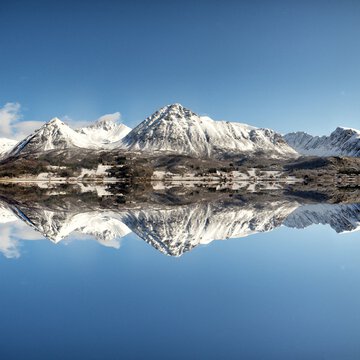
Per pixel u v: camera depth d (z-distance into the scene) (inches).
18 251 1860.2
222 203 4852.4
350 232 2645.2
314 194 6771.7
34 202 4697.3
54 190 7185.0
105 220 3110.2
